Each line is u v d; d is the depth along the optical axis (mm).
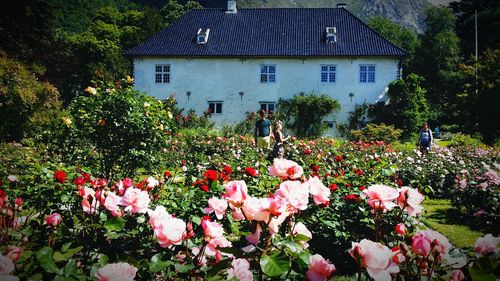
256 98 31672
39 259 1863
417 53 57000
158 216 2162
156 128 9117
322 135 30453
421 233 1878
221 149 15656
